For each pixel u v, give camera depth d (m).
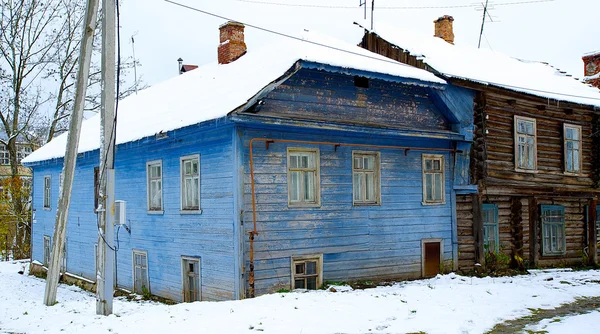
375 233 15.66
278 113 14.09
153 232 16.59
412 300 11.67
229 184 13.54
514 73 21.28
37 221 25.69
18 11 32.72
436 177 17.28
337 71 14.34
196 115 14.14
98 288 10.81
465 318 10.32
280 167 14.03
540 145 19.77
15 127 33.66
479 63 20.81
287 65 13.77
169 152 15.95
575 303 12.38
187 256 15.04
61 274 22.41
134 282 17.53
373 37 20.48
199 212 14.58
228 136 13.63
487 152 17.92
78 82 11.84
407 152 16.58
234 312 10.39
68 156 12.10
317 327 9.34
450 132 17.11
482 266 17.45
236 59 19.52
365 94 15.93
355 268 15.17
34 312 11.46
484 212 18.98
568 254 21.31
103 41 10.80
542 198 20.78
